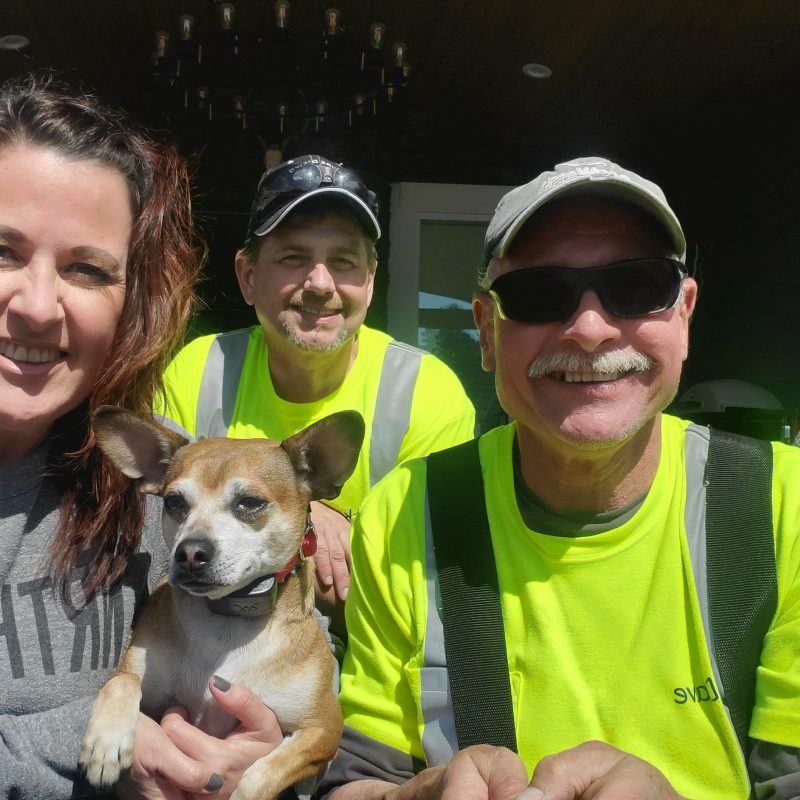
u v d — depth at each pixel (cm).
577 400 187
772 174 573
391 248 625
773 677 175
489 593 194
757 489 191
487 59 541
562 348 187
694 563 185
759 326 582
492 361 224
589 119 617
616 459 189
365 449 303
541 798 134
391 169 626
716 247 639
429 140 636
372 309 618
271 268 309
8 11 488
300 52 468
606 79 557
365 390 317
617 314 185
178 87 481
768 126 582
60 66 548
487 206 632
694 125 613
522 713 186
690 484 194
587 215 191
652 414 189
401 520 207
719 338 634
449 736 188
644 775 141
